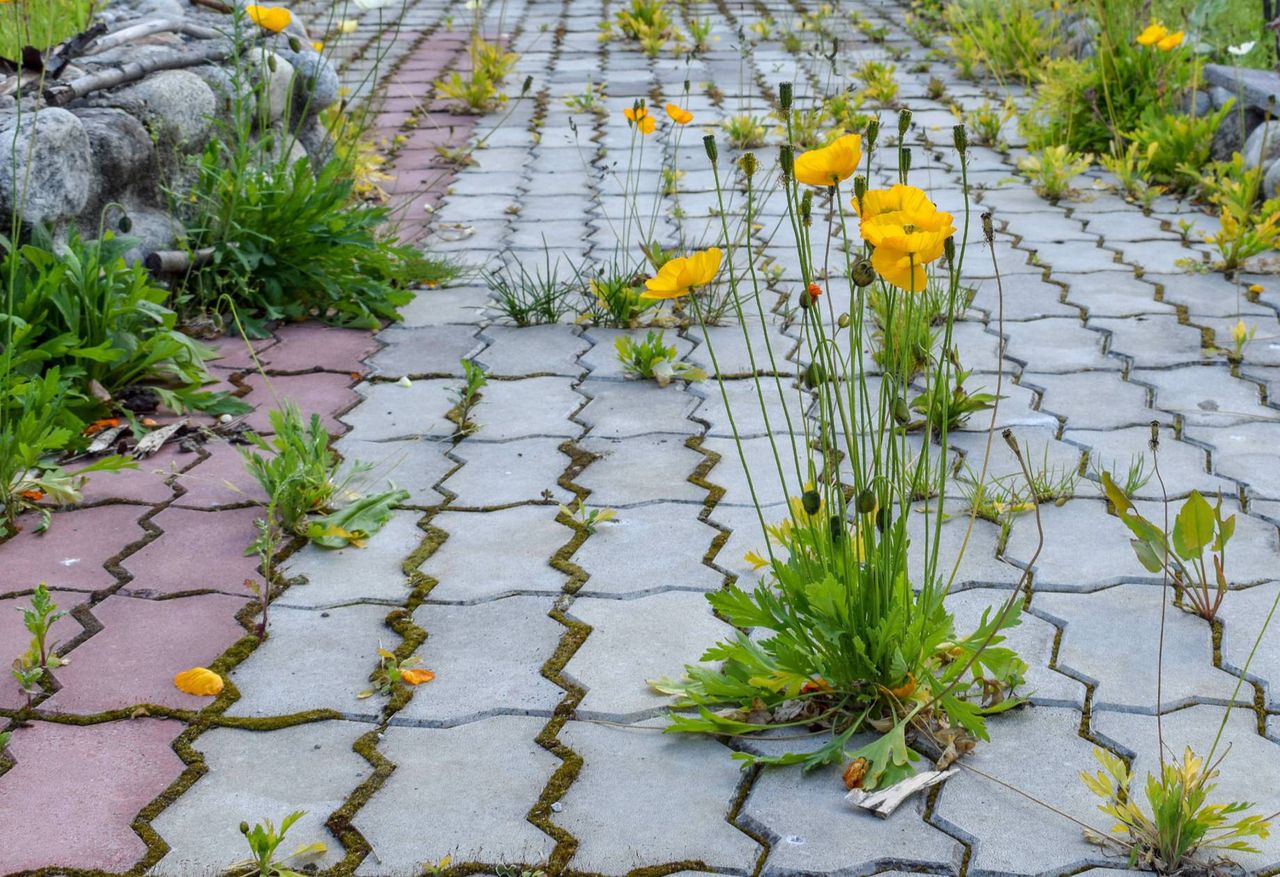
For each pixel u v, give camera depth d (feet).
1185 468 11.60
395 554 10.32
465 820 7.36
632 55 32.01
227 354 14.43
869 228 7.19
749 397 13.26
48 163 12.94
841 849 7.11
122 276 13.26
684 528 10.68
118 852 7.09
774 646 8.13
